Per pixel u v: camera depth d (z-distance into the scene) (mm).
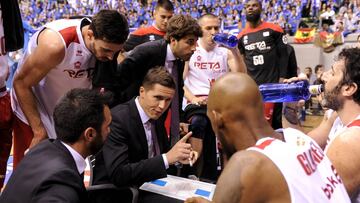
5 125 2137
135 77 2334
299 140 1077
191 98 3158
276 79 4207
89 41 1937
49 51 1902
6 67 2041
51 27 1974
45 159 1355
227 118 1037
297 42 10852
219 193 973
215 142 2842
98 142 1491
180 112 2627
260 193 947
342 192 1075
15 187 1299
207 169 2822
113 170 1831
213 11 13867
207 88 3361
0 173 2225
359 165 1301
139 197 1874
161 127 2172
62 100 1471
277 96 2021
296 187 950
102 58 1969
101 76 2156
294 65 4391
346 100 1508
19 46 2100
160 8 3812
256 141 1035
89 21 2023
